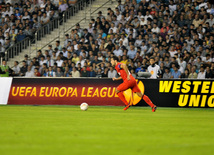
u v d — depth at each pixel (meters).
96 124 31.94
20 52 93.62
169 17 82.88
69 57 82.50
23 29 95.88
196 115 43.78
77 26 89.62
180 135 25.50
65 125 30.91
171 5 85.69
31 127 29.31
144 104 57.12
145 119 37.47
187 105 56.31
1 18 101.69
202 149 20.02
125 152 18.91
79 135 24.88
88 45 82.56
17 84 61.81
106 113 44.84
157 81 57.25
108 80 58.66
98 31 86.81
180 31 79.75
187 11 83.06
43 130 27.41
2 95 62.09
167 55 74.12
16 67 83.44
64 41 88.44
